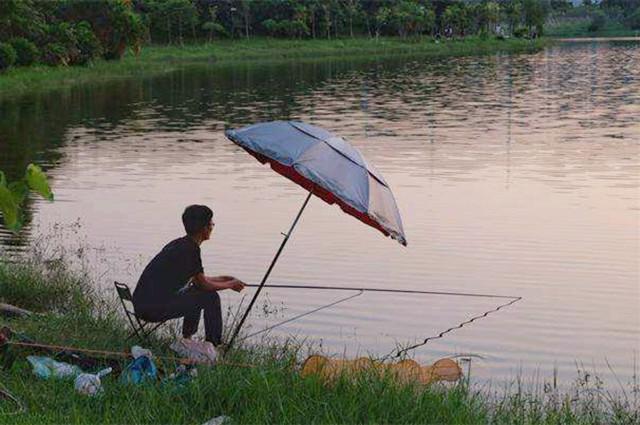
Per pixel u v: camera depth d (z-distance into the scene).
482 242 15.89
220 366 7.97
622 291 13.05
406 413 7.37
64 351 8.46
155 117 39.78
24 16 70.69
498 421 7.88
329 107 45.06
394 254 15.08
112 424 6.89
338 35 151.50
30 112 42.12
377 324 11.55
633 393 9.30
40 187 6.59
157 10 122.38
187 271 8.77
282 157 8.42
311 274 13.91
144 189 21.12
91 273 13.52
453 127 35.25
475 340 10.99
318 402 7.29
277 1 141.50
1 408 6.98
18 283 11.57
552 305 12.39
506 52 131.12
